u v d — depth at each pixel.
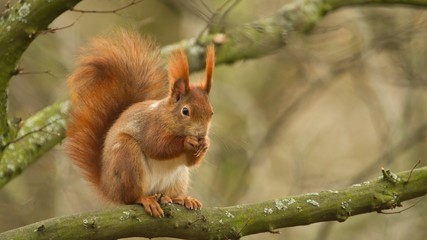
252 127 14.54
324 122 18.11
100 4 15.12
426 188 6.90
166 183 7.59
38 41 13.51
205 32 10.39
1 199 12.88
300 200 6.83
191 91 7.54
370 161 17.50
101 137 7.80
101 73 8.20
